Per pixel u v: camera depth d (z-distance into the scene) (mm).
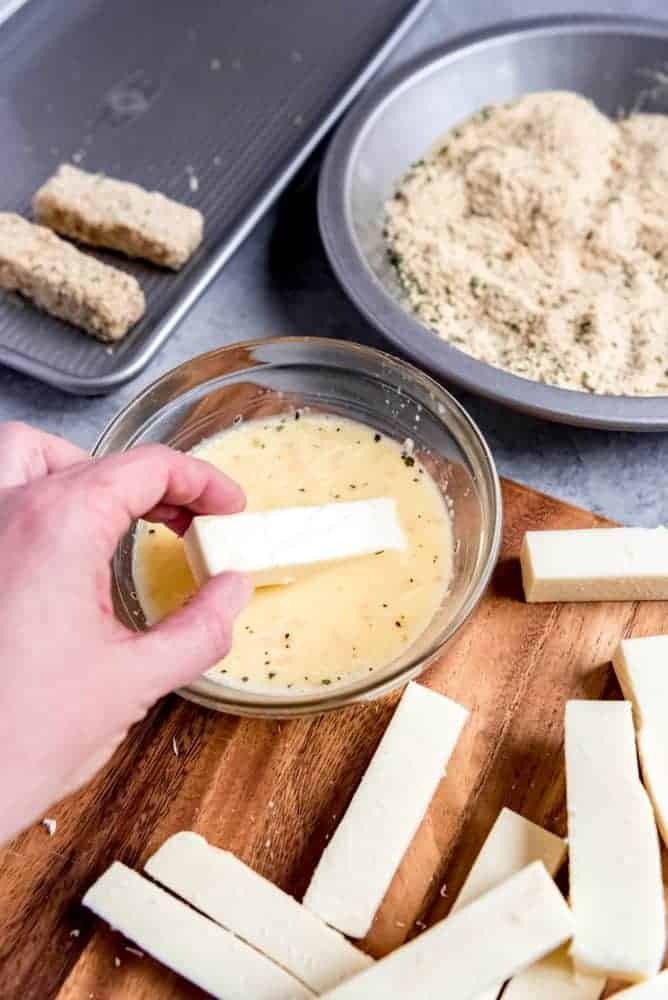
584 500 1149
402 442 1064
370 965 799
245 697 863
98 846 885
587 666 967
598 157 1413
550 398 1082
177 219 1306
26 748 682
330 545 951
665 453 1187
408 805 873
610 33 1463
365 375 1066
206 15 1592
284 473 1050
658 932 793
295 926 829
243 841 887
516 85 1501
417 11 1557
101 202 1317
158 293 1296
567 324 1248
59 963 835
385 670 897
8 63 1552
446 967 782
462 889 843
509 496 1060
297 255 1377
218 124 1464
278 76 1512
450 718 907
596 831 836
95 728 709
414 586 972
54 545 714
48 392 1250
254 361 1059
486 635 981
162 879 851
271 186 1363
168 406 1040
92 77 1527
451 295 1277
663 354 1223
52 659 691
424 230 1353
